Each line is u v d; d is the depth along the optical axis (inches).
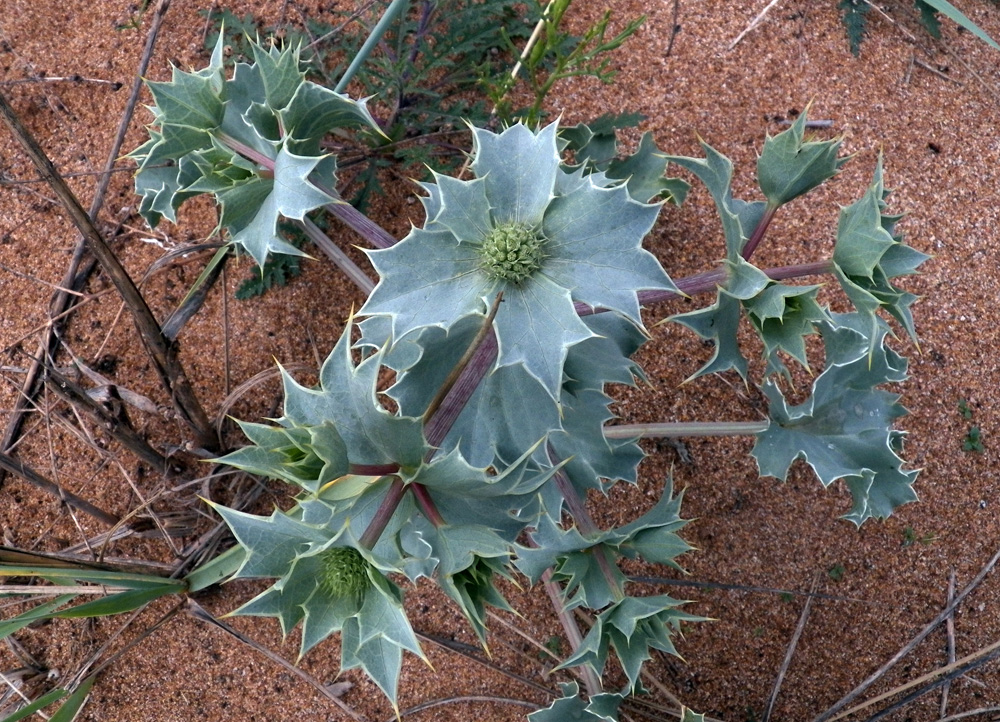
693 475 17.8
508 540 12.3
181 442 17.1
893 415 15.5
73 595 15.5
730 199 14.0
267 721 16.9
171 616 16.9
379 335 14.7
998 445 18.0
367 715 17.0
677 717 17.2
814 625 17.7
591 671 15.5
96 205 17.6
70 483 17.2
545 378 12.4
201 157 14.4
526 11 18.3
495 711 17.1
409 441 11.3
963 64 19.4
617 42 15.8
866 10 19.5
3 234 17.8
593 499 17.7
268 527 11.0
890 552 17.8
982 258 18.4
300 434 11.3
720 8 19.2
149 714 16.9
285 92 14.6
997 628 17.8
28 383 17.3
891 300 13.0
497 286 12.9
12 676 16.6
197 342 17.6
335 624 11.1
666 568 17.7
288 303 17.7
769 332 13.4
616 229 12.7
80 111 18.3
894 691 17.3
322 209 17.3
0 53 18.4
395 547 11.9
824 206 18.5
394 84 17.3
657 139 18.5
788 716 17.5
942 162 18.7
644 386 17.8
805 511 17.8
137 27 18.5
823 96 18.9
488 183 12.9
